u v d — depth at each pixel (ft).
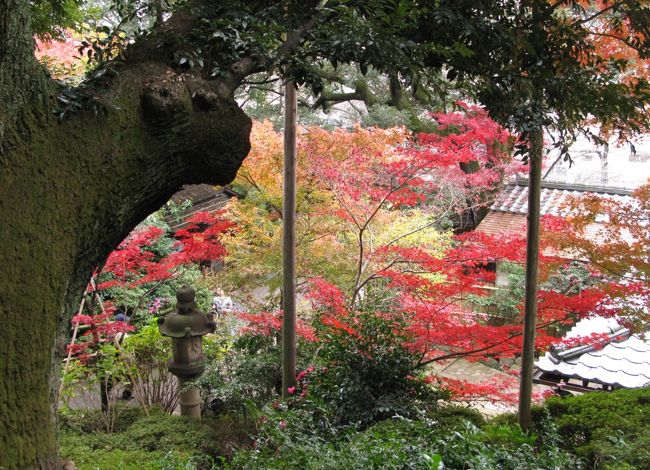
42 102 8.13
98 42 9.68
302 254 23.40
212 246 23.17
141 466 15.94
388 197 22.76
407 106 37.17
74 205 8.24
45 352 7.93
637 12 13.71
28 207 7.80
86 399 25.20
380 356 17.93
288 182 18.85
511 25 12.53
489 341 18.94
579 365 21.71
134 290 29.60
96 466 15.96
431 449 10.52
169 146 9.23
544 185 34.04
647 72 18.29
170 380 24.56
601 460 14.55
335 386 17.90
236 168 10.19
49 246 7.95
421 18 11.44
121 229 9.49
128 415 21.62
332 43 9.80
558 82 12.67
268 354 22.72
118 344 22.26
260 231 23.45
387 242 24.48
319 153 22.15
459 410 19.54
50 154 8.07
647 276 17.87
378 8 9.97
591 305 17.66
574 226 18.95
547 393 21.02
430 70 12.13
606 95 12.96
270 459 11.29
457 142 21.49
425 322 19.45
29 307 7.73
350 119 42.86
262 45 9.61
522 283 29.91
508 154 26.68
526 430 16.90
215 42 9.61
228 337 25.34
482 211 35.35
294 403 17.95
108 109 8.54
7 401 7.53
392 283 21.42
